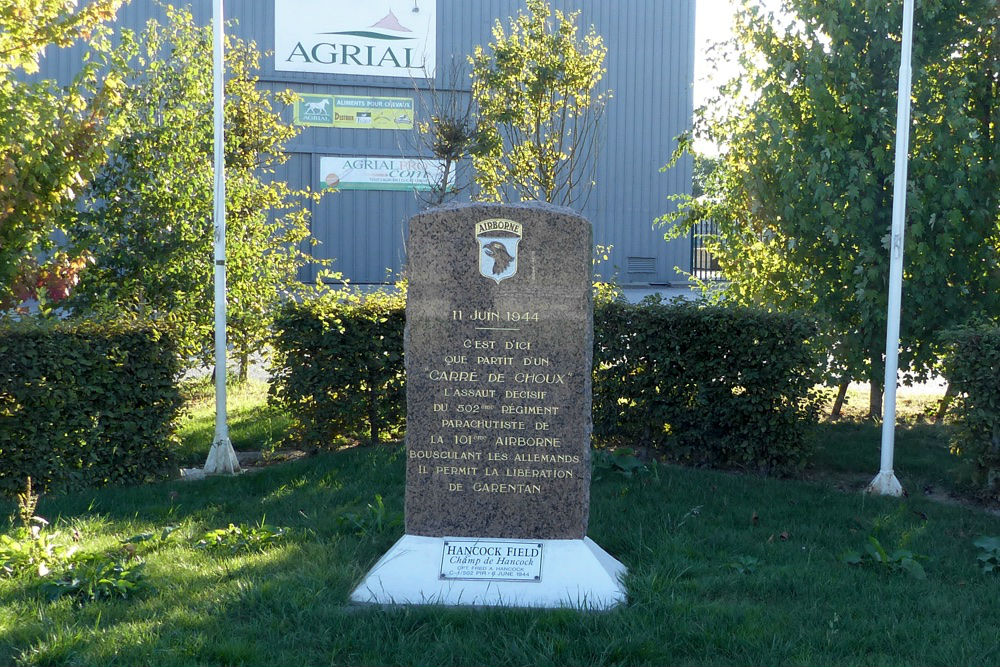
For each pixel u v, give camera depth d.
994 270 10.27
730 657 4.73
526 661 4.66
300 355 9.28
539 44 14.61
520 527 5.61
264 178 30.25
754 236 11.16
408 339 5.61
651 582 5.58
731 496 7.88
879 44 10.12
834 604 5.45
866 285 10.16
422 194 26.36
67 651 4.56
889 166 10.16
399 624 5.05
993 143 10.32
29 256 9.50
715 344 8.76
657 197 33.22
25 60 10.25
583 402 5.57
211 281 11.54
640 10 32.31
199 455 9.60
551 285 5.54
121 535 6.70
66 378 7.91
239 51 14.20
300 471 8.61
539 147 14.47
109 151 11.12
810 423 8.70
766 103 10.55
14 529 6.51
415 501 5.65
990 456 7.97
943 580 6.02
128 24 27.91
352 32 30.69
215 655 4.62
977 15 10.21
